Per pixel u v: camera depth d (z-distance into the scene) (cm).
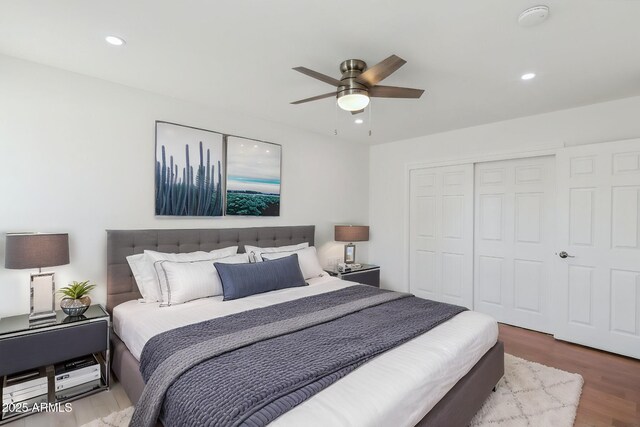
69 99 250
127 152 279
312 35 196
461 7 169
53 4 169
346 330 194
